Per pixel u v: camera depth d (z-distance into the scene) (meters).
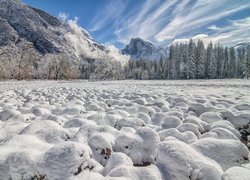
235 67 85.62
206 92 19.77
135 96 13.88
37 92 18.52
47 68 79.81
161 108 9.38
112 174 3.56
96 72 81.19
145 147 4.52
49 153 3.77
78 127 5.92
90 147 4.50
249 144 5.72
